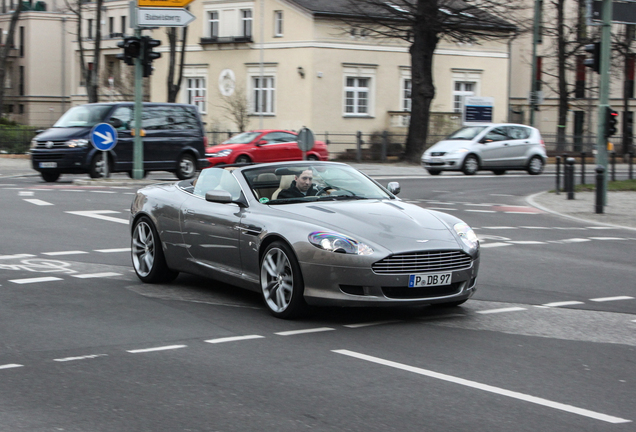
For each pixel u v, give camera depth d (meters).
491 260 14.85
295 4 58.00
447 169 40.50
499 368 7.89
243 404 6.72
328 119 58.53
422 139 50.66
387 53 61.25
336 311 10.47
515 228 19.80
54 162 30.31
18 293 11.54
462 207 24.88
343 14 58.06
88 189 28.06
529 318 10.19
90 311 10.43
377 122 61.16
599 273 13.59
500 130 41.59
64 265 13.86
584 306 10.94
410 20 49.44
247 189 10.84
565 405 6.77
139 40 30.20
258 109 61.12
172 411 6.54
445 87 65.19
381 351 8.51
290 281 9.83
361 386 7.25
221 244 10.90
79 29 64.81
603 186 23.50
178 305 10.83
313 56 57.50
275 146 39.22
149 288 12.01
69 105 90.69
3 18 90.75
